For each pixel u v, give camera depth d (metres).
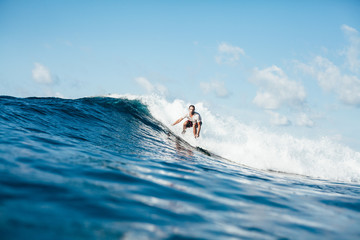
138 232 1.84
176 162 5.08
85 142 5.24
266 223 2.46
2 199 1.98
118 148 5.34
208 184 3.68
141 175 3.50
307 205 3.40
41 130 5.46
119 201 2.39
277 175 6.62
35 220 1.75
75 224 1.80
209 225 2.20
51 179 2.65
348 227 2.67
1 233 1.51
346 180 8.08
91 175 3.06
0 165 2.81
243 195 3.40
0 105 6.72
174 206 2.52
